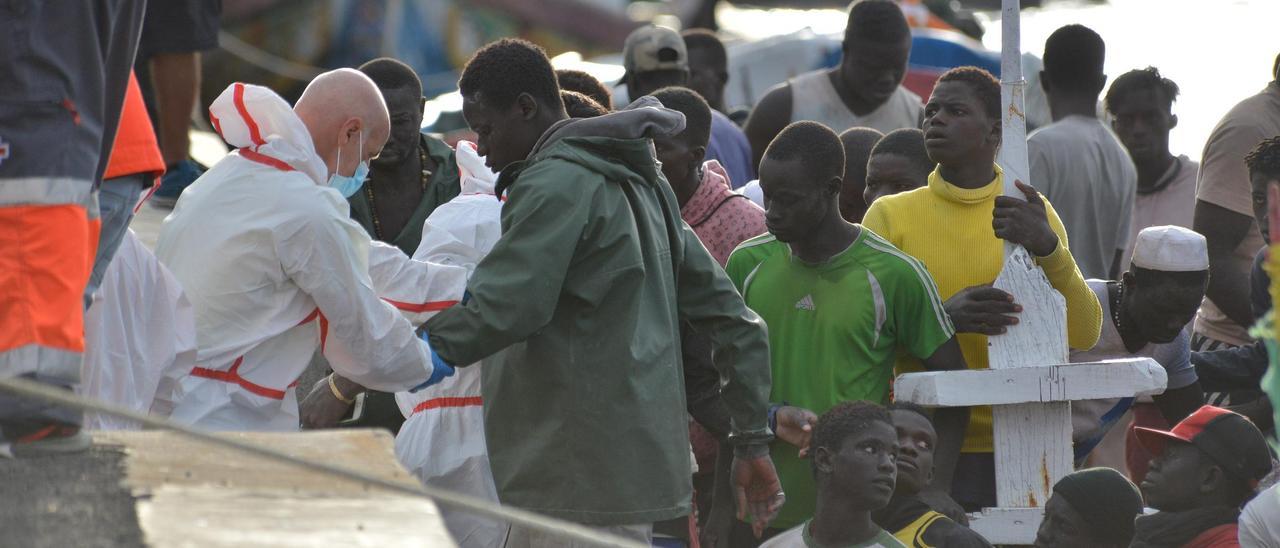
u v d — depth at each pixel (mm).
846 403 11320
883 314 12422
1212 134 16234
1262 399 15250
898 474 11719
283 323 10852
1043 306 12344
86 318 9938
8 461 7566
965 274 12961
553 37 34594
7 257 7812
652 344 10875
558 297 10641
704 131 14367
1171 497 11836
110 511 6797
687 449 11102
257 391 10945
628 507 10633
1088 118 16844
